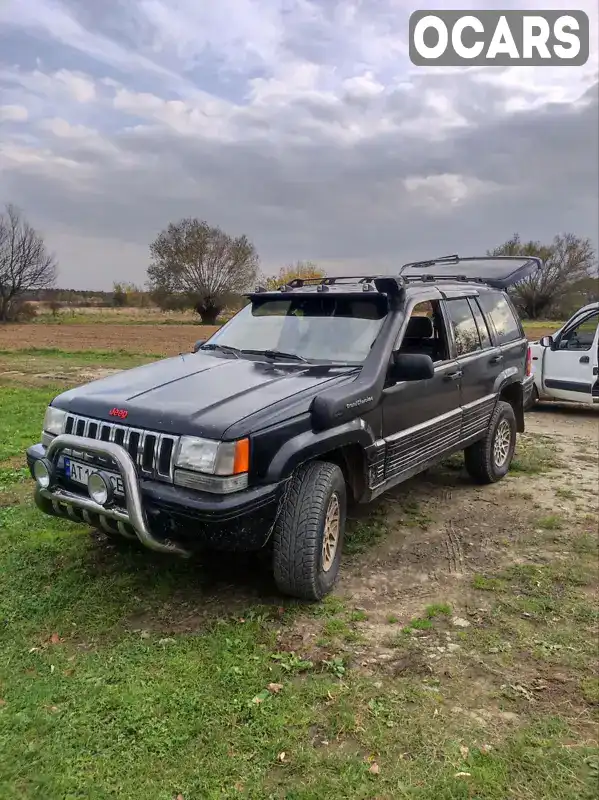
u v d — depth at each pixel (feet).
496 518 17.46
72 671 9.89
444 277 20.21
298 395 11.93
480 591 13.08
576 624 11.80
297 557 11.62
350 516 17.34
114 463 11.16
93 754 8.16
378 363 13.71
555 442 27.45
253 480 10.80
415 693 9.61
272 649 10.67
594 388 32.48
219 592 12.54
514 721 9.05
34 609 11.71
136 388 12.68
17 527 15.65
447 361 16.79
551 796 7.68
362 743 8.48
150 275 195.52
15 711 8.91
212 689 9.50
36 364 60.39
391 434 14.20
